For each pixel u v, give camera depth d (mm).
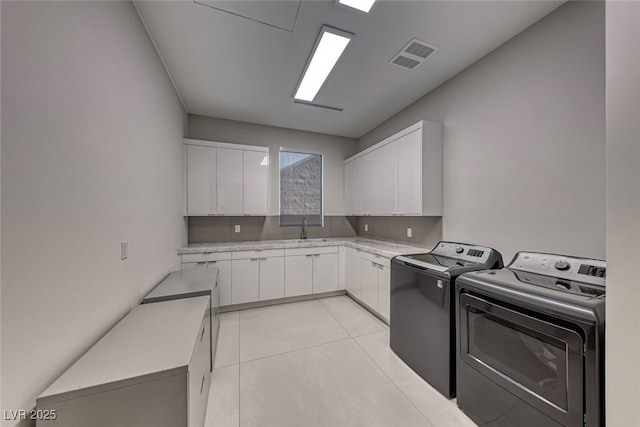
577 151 1584
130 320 1378
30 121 807
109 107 1286
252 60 2246
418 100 2988
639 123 728
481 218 2217
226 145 3320
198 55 2162
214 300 2156
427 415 1518
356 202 3947
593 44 1510
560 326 1082
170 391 950
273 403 1604
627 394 761
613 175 784
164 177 2242
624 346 767
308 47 2080
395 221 3510
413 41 1996
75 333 1007
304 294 3463
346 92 2828
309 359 2092
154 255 1956
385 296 2682
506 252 2008
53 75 907
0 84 705
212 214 3236
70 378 889
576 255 1587
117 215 1361
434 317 1754
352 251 3451
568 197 1628
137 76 1645
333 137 4348
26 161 791
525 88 1872
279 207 3984
